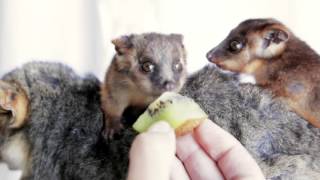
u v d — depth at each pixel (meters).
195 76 0.35
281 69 0.36
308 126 0.34
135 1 0.48
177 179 0.28
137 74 0.32
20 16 0.47
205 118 0.28
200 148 0.29
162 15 0.48
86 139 0.33
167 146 0.23
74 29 0.47
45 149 0.33
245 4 0.48
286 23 0.48
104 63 0.48
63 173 0.33
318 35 0.49
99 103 0.33
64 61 0.47
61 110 0.34
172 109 0.27
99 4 0.48
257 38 0.37
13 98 0.33
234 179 0.27
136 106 0.32
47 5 0.47
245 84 0.34
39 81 0.34
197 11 0.48
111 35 0.48
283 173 0.32
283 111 0.34
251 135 0.32
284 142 0.33
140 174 0.23
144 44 0.33
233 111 0.33
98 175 0.32
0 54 0.47
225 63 0.37
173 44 0.34
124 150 0.32
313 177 0.32
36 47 0.47
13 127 0.33
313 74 0.35
